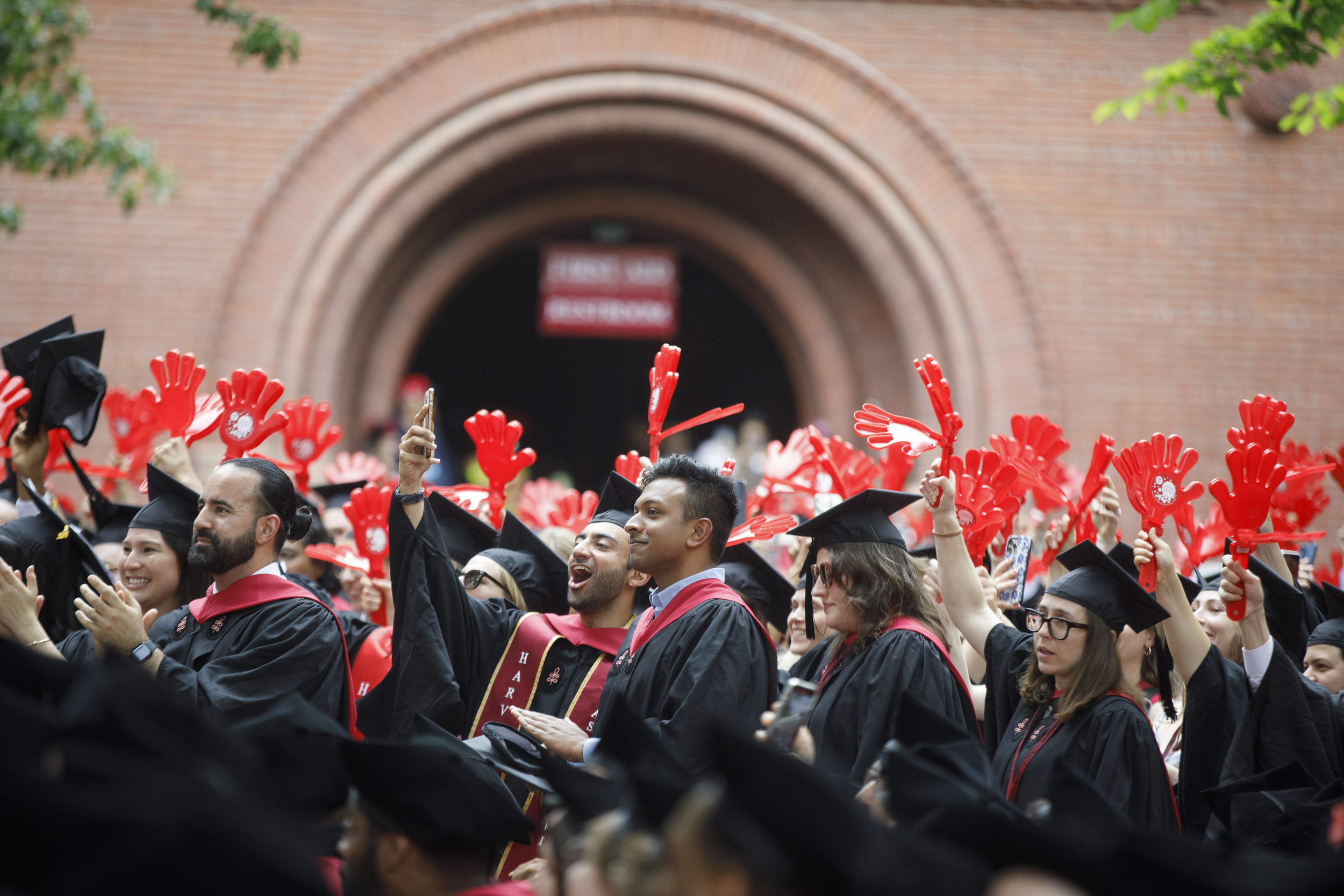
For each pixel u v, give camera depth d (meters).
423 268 38.66
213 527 11.44
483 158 35.78
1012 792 10.41
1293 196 36.19
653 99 35.94
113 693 4.91
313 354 34.69
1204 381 35.81
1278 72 35.66
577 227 41.78
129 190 27.67
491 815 6.66
